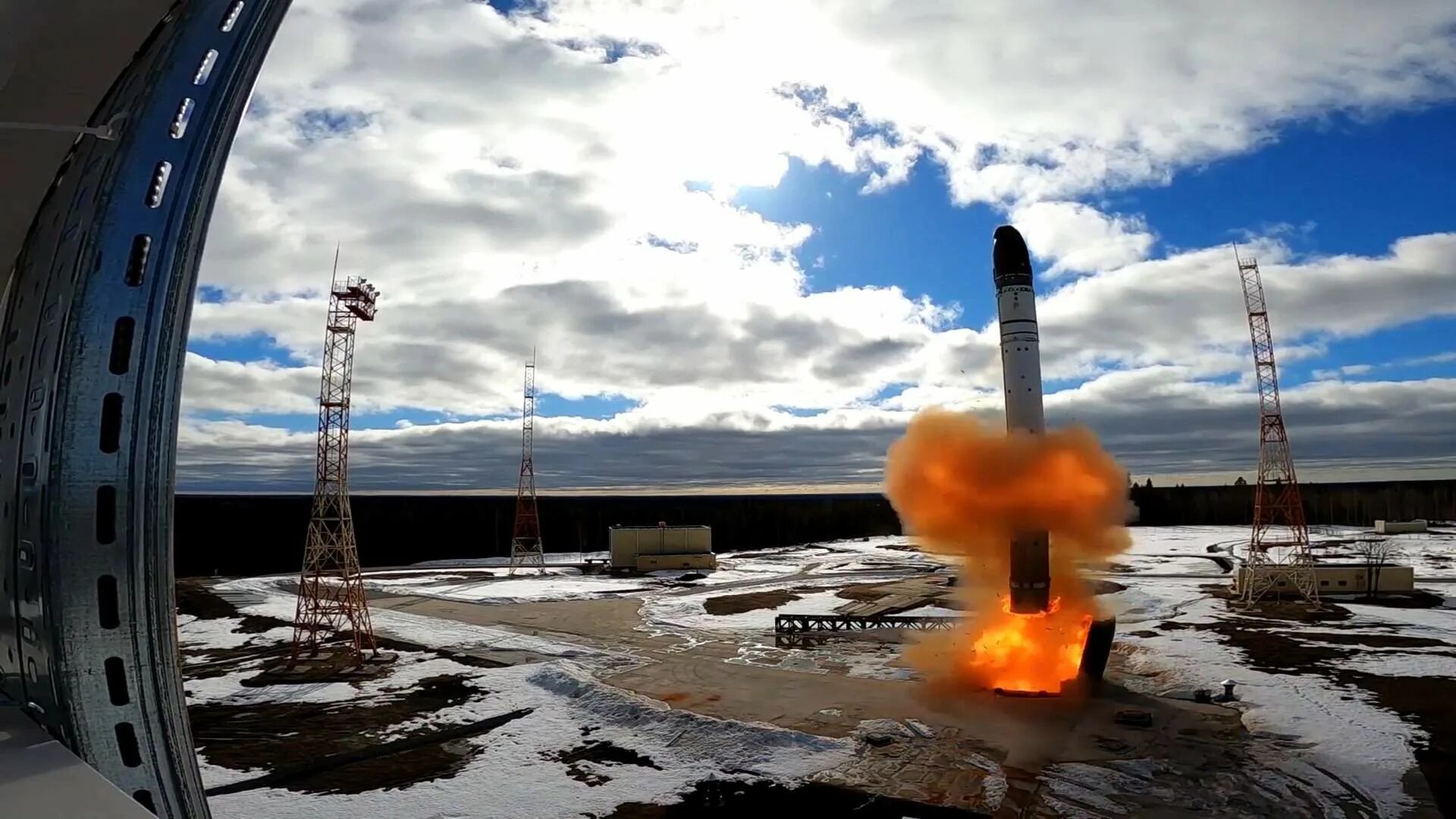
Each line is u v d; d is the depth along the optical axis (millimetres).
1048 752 20641
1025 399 28375
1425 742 21188
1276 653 31531
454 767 20406
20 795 3266
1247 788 18375
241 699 26406
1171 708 24109
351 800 18406
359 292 30672
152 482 4684
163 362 4715
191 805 4918
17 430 4906
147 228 4672
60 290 4645
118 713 4551
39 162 5355
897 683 27547
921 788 18672
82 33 4781
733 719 23500
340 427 31719
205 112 4863
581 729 23312
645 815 17609
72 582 4414
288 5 5172
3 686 4938
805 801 18141
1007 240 28953
